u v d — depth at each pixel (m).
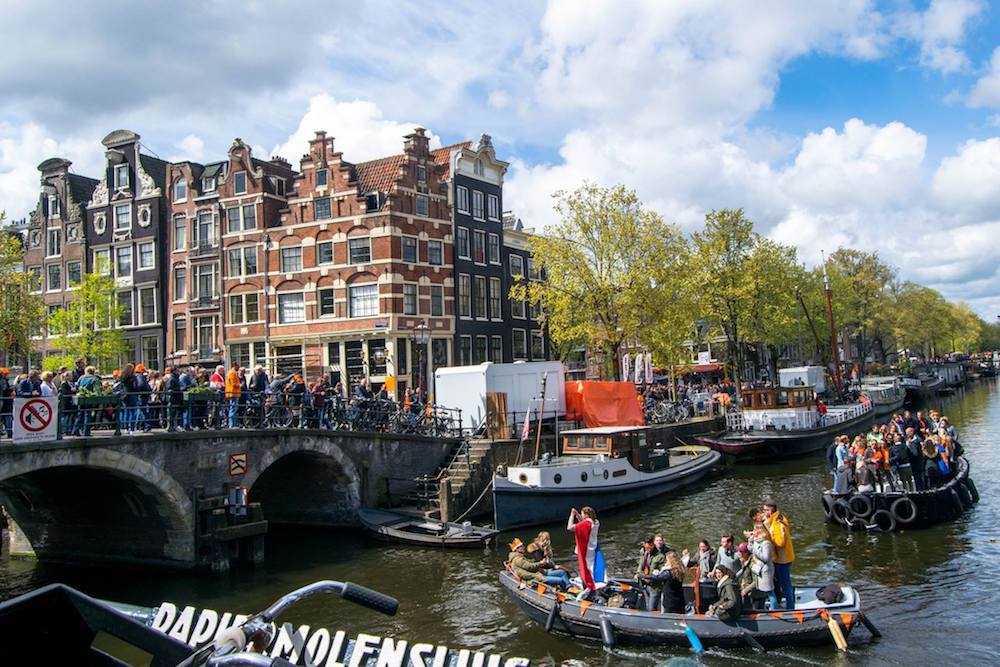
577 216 36.72
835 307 60.34
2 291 32.88
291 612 16.11
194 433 19.14
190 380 20.98
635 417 34.44
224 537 19.31
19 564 21.38
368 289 39.06
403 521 23.59
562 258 36.56
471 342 43.28
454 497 25.02
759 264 45.81
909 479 22.39
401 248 39.19
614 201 36.69
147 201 44.97
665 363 38.34
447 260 41.91
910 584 16.36
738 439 35.75
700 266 39.72
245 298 41.94
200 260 43.16
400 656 8.83
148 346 44.72
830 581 16.88
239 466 20.55
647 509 26.03
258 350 41.59
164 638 4.13
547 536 16.22
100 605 4.11
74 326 38.41
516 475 24.25
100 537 20.91
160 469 18.44
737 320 46.12
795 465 34.81
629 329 36.69
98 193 46.72
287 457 24.80
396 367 38.22
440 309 41.38
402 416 27.91
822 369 53.09
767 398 39.34
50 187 47.97
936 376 80.00
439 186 41.97
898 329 72.38
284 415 23.12
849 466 21.97
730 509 25.28
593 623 13.77
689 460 31.25
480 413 29.34
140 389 19.78
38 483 20.42
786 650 12.90
